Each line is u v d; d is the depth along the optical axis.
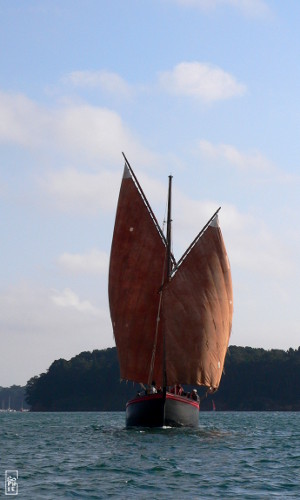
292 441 60.16
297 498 32.31
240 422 102.62
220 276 64.44
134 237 65.75
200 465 41.94
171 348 63.38
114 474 38.41
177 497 32.41
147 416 61.81
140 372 65.00
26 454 48.41
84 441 58.47
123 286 65.75
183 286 63.66
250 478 37.53
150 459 44.25
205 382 63.62
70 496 32.38
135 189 66.00
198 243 64.12
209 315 63.75
